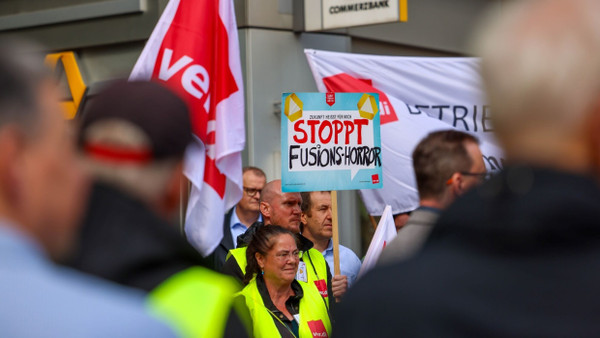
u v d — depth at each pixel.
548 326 3.39
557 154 3.50
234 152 13.20
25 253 2.69
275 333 11.21
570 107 3.43
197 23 13.14
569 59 3.41
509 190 3.55
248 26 19.97
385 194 17.31
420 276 3.64
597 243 3.47
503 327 3.43
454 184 7.41
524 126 3.52
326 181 13.57
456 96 18.88
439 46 24.80
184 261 4.55
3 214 2.77
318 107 13.59
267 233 11.58
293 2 20.78
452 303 3.51
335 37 21.78
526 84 3.47
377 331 3.62
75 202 2.97
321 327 11.80
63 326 2.59
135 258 4.32
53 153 2.87
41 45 23.08
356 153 13.75
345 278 12.84
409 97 18.75
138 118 4.53
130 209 4.45
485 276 3.53
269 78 20.33
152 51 13.03
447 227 3.75
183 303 4.09
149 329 2.70
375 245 12.52
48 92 2.88
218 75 13.35
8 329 2.57
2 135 2.74
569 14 3.46
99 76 22.27
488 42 3.60
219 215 12.90
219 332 4.08
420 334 3.52
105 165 4.50
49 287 2.66
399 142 17.31
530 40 3.48
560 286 3.44
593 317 3.39
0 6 23.94
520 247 3.51
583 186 3.45
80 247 4.35
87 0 22.11
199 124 12.88
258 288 11.59
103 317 2.65
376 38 22.88
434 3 24.66
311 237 14.52
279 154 20.55
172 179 4.79
